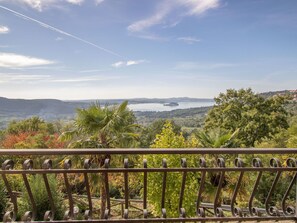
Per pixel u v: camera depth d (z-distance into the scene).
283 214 2.00
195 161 6.22
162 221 1.89
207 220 1.91
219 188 2.00
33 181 5.45
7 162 1.79
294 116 22.31
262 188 7.74
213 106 23.23
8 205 5.56
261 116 20.98
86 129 9.21
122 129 9.26
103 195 8.14
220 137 10.12
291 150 1.78
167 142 9.11
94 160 5.26
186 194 7.49
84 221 1.84
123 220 1.87
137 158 5.96
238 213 1.98
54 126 24.98
